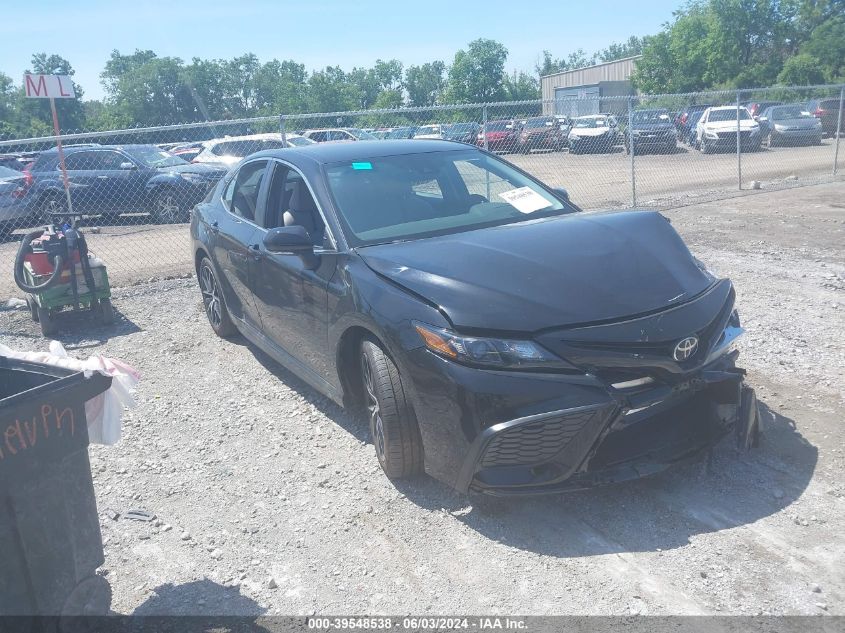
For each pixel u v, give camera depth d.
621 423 3.39
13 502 2.57
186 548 3.60
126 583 3.35
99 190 13.73
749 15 47.84
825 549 3.26
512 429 3.28
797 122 23.08
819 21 47.78
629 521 3.56
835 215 11.41
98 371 2.84
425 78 88.81
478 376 3.33
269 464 4.37
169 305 7.96
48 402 2.65
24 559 2.62
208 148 16.41
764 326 6.14
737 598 3.00
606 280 3.60
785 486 3.75
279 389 5.47
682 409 3.61
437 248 3.99
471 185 5.01
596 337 3.35
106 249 11.81
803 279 7.62
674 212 12.58
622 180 17.41
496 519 3.65
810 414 4.48
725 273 8.05
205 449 4.61
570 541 3.44
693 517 3.55
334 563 3.41
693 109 27.55
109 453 4.63
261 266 5.07
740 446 3.87
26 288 6.89
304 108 77.12
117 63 92.56
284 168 5.22
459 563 3.35
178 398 5.43
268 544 3.59
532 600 3.08
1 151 31.72
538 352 3.31
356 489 4.02
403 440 3.79
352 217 4.46
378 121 38.94
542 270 3.64
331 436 4.67
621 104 36.12
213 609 3.15
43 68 96.75
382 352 3.85
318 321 4.38
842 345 5.61
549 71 102.31
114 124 80.31
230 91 93.81
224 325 6.50
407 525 3.66
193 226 6.62
